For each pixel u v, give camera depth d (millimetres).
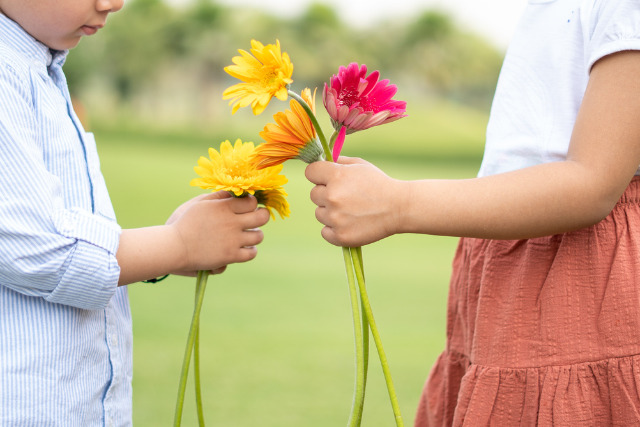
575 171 915
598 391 956
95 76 33250
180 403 1009
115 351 1111
